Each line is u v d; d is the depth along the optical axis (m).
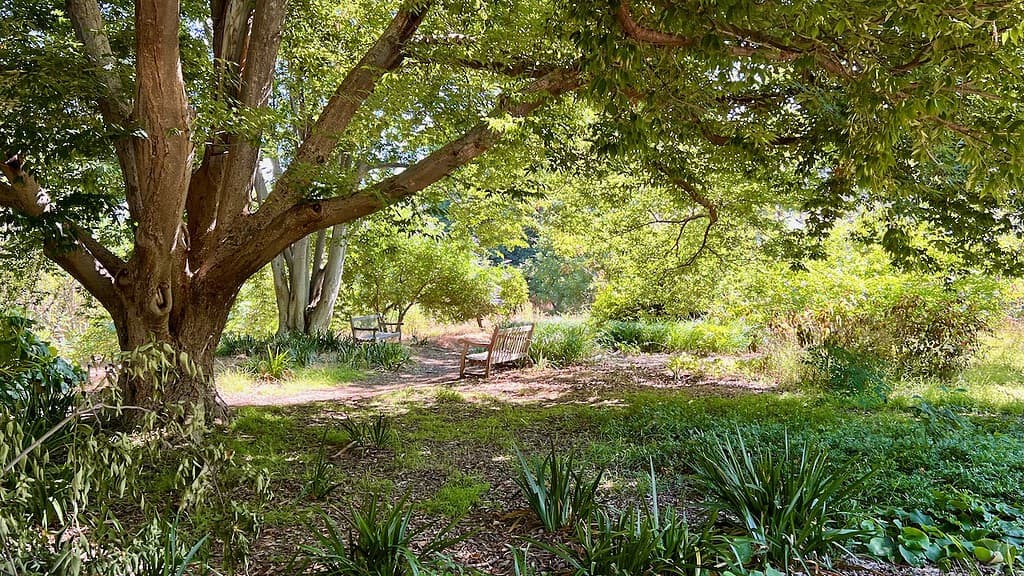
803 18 2.98
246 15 6.83
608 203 11.16
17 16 6.59
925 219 6.79
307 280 15.50
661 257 12.26
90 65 5.58
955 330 9.41
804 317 10.32
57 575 1.95
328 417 7.48
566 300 34.69
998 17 2.75
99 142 5.53
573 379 10.80
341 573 3.03
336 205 6.30
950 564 3.24
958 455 4.94
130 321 6.34
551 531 3.79
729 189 9.23
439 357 15.46
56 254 5.98
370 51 6.56
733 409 7.30
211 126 5.98
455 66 6.77
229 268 6.58
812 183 8.34
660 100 4.05
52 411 5.25
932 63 3.08
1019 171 3.19
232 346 13.59
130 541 2.49
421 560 3.28
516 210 15.43
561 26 4.07
